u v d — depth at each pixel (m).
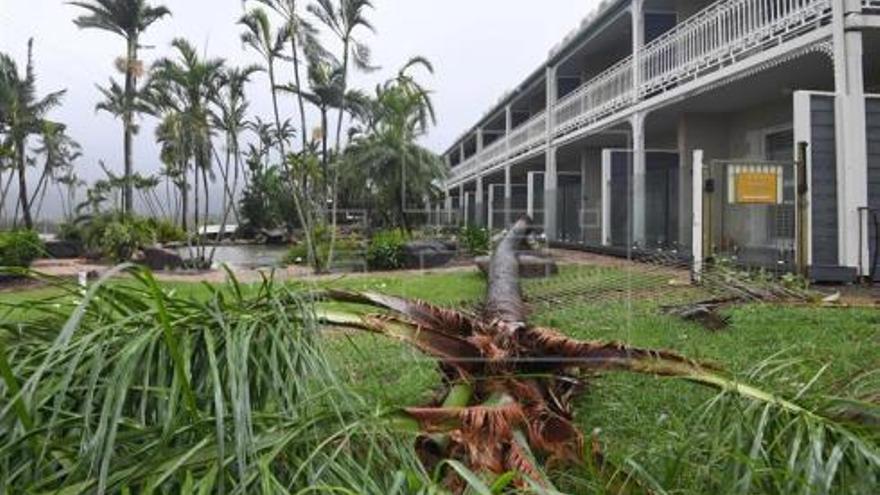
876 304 7.98
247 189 34.91
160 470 1.71
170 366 2.11
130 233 20.38
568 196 21.77
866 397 2.78
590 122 18.23
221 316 2.21
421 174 22.41
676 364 2.91
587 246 16.48
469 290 10.29
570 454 2.61
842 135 9.62
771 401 2.44
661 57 14.64
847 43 9.52
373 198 22.59
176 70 21.20
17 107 23.77
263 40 19.48
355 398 2.14
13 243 13.11
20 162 24.03
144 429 1.87
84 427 1.78
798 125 9.71
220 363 2.16
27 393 1.80
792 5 10.74
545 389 3.12
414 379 3.55
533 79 23.47
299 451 1.89
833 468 2.05
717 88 12.65
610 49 20.28
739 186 9.93
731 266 9.89
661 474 2.32
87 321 2.23
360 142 23.00
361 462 1.94
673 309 7.70
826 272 9.58
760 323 6.91
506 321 3.66
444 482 2.12
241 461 1.73
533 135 23.31
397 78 21.92
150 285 1.97
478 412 2.45
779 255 10.52
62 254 21.44
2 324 2.26
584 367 3.11
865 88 12.64
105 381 1.97
